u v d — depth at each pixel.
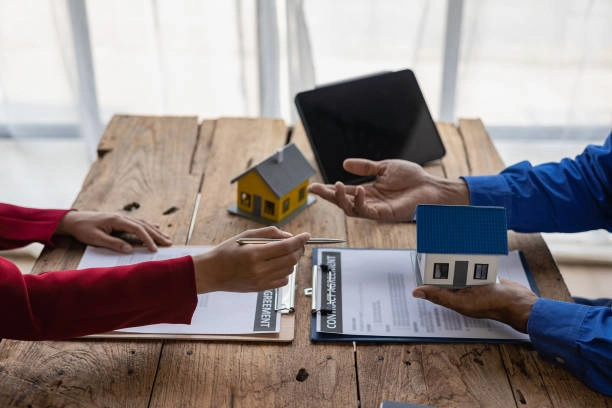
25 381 1.01
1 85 2.62
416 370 1.04
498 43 2.52
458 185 1.38
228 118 1.81
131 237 1.33
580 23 2.47
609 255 2.60
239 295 1.18
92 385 1.00
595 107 2.61
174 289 1.05
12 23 2.51
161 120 1.79
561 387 1.02
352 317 1.14
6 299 1.03
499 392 1.00
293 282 1.21
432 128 1.65
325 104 1.56
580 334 1.02
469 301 1.10
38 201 2.63
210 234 1.36
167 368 1.04
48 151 2.77
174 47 2.49
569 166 1.39
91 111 2.64
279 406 0.97
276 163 1.38
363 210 1.32
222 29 2.46
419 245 1.10
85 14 2.46
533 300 1.10
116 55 2.54
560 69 2.56
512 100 2.62
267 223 1.39
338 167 1.53
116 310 1.05
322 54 2.55
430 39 2.49
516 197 1.35
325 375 1.03
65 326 1.05
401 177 1.37
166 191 1.50
